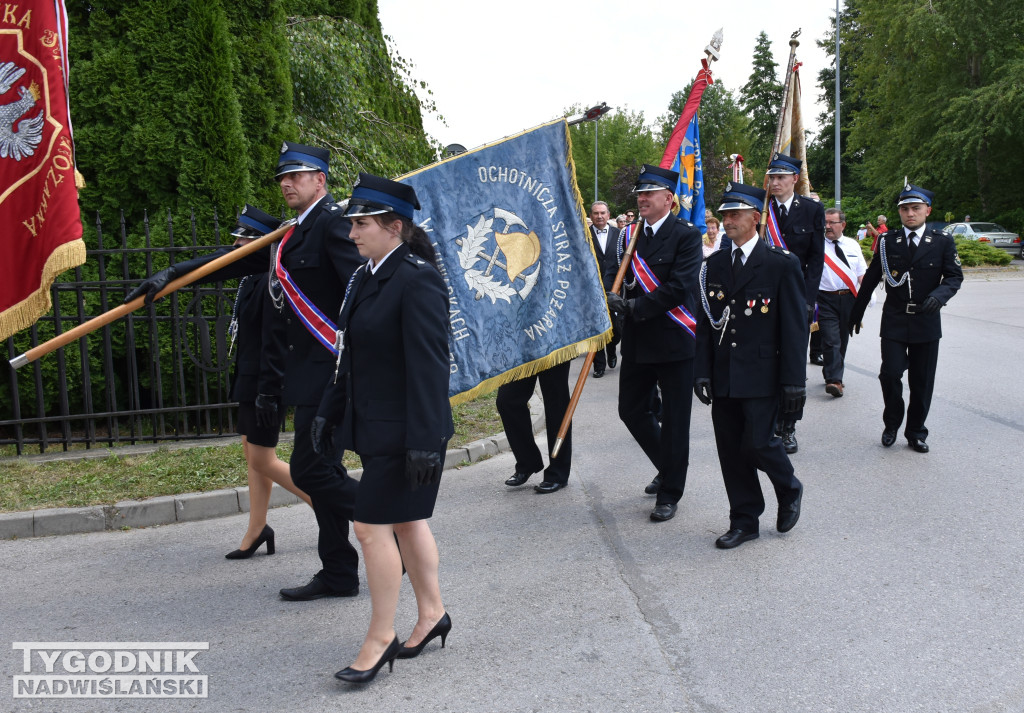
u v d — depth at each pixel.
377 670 3.46
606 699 3.30
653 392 6.14
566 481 6.18
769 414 4.85
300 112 10.60
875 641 3.70
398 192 3.43
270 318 4.48
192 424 8.07
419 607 3.69
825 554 4.71
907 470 6.27
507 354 5.57
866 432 7.49
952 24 36.91
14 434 7.75
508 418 6.11
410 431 3.28
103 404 7.84
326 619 4.10
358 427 3.44
